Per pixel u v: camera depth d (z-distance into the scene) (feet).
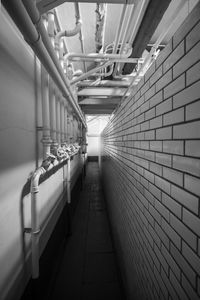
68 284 6.54
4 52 3.30
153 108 3.35
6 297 3.35
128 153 5.79
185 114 2.17
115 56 6.12
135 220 4.78
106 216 12.34
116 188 8.63
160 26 6.22
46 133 5.06
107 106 14.76
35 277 4.37
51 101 5.77
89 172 29.48
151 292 3.38
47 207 6.06
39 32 2.86
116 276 6.98
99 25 5.17
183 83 2.21
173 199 2.50
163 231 2.85
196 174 1.94
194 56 1.96
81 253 8.34
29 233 4.40
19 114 3.94
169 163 2.64
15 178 3.76
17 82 3.85
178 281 2.32
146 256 3.75
